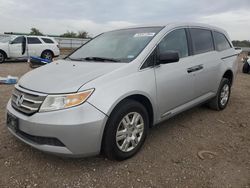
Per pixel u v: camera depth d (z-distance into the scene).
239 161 3.22
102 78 2.91
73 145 2.69
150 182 2.75
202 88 4.45
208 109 5.35
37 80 3.08
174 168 3.03
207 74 4.50
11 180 2.73
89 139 2.72
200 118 4.79
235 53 5.59
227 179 2.83
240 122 4.64
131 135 3.20
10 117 3.07
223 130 4.24
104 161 3.15
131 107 3.08
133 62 3.27
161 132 4.09
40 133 2.71
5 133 3.84
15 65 13.66
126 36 4.02
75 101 2.68
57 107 2.68
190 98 4.18
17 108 2.99
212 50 4.81
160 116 3.62
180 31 4.13
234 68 5.44
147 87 3.26
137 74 3.21
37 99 2.78
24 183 2.69
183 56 4.04
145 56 3.39
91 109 2.71
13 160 3.12
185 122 4.56
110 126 2.88
